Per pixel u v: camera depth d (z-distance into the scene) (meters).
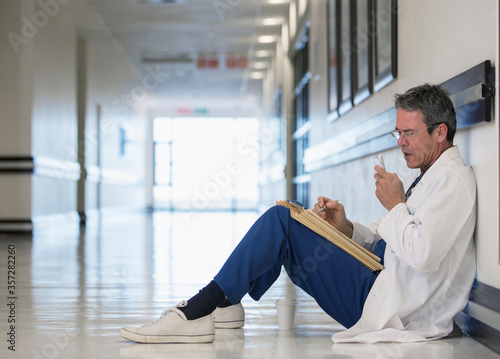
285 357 1.85
